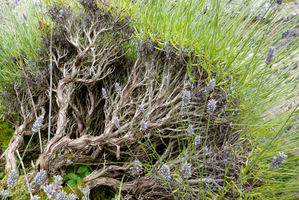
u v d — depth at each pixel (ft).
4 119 6.08
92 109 5.79
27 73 5.65
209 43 4.71
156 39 4.75
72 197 3.27
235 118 4.81
